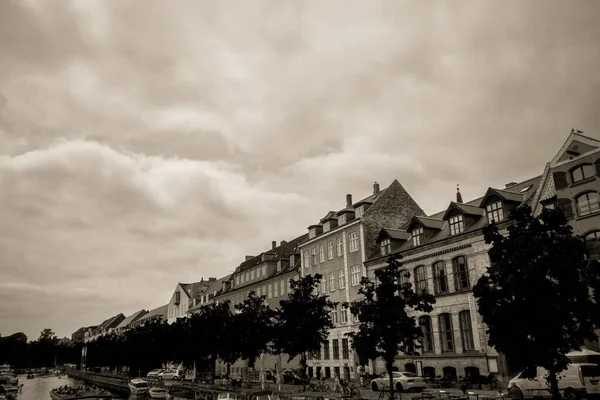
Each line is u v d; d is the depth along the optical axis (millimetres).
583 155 30750
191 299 112812
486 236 19859
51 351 171125
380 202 52406
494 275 19156
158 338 70812
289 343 36250
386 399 29438
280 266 70625
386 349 25953
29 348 169000
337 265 53812
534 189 36938
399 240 46500
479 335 35406
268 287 71625
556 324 17203
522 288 17891
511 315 18125
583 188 30500
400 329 25828
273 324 45812
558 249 17703
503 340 18406
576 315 17688
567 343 17469
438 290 39812
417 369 40156
